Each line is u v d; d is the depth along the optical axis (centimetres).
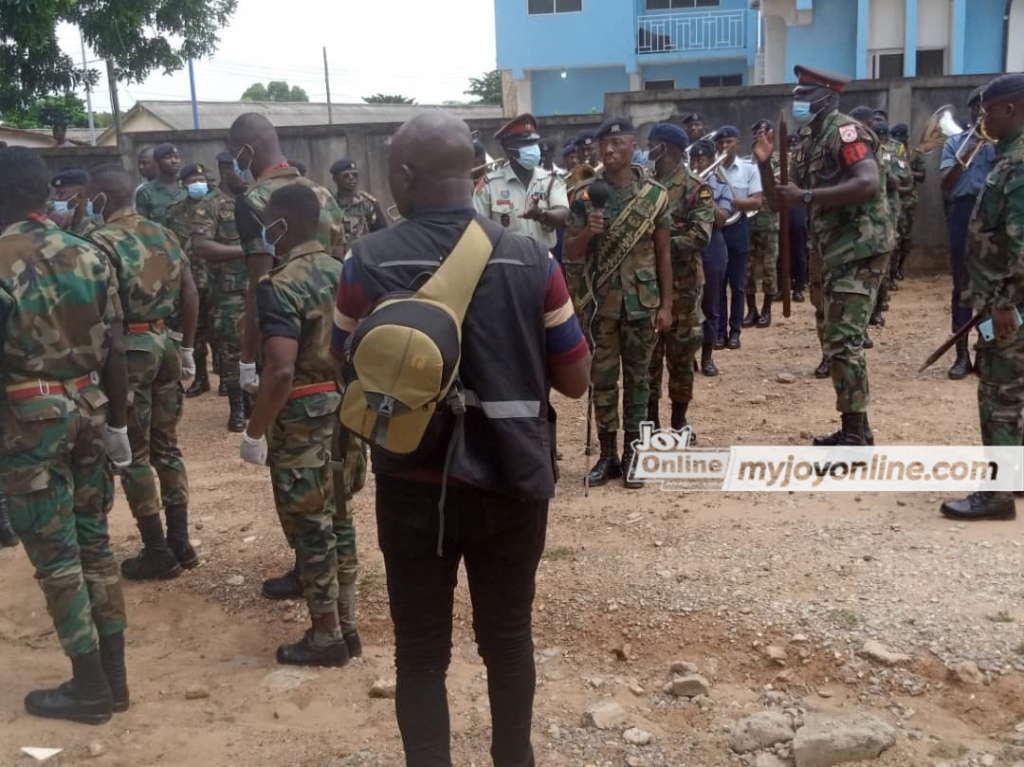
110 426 360
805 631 384
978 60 2034
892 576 425
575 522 524
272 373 347
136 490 479
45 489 335
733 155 953
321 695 373
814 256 611
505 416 243
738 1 2741
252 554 518
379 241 250
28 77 1384
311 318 360
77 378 340
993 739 321
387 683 370
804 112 559
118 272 446
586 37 2731
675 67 2800
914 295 1220
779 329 1053
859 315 562
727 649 382
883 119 1092
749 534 487
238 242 744
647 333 566
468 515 250
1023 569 424
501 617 266
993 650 360
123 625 363
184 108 3450
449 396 237
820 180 562
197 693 374
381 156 1405
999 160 459
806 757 309
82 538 355
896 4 2042
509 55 2788
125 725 353
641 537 495
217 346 780
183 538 500
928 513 500
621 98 1354
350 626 403
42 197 336
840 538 473
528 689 271
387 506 256
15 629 446
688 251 596
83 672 349
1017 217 445
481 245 244
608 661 385
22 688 382
